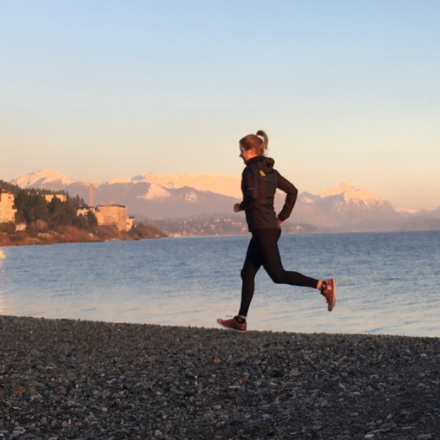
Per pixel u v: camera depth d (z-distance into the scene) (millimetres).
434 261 68500
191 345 9812
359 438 4602
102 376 7359
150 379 7109
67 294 33719
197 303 27391
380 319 21531
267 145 8688
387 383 6445
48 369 7852
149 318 22141
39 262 88062
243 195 8531
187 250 139250
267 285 35312
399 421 4895
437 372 6730
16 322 14820
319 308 24641
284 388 6488
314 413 5469
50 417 5676
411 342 9422
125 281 44406
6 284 43219
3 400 6191
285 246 154875
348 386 6418
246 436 5012
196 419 5578
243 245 181125
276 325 20031
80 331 12633
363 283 40375
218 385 6750
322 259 79688
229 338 10633
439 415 4859
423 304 26781
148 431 5277
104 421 5578
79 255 118688
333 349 8789
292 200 8664
